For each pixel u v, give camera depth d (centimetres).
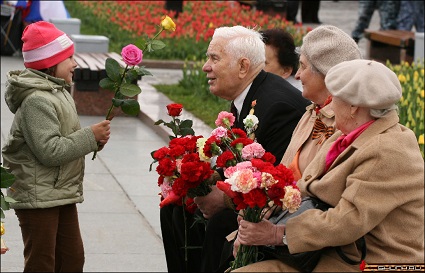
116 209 925
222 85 650
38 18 1945
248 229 496
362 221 464
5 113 1368
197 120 1293
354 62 484
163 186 598
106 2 2527
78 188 645
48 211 634
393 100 475
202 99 1473
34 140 618
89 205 934
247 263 516
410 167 468
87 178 1037
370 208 463
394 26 2192
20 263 764
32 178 628
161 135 1252
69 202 637
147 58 1895
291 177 486
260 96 644
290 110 634
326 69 559
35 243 637
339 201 476
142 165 1102
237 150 530
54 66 634
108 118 643
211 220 619
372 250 479
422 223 478
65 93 645
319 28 570
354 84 475
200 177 564
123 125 1327
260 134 636
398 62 2027
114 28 2180
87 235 841
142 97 1475
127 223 883
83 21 2478
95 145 631
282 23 2147
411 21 2166
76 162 639
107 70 636
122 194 979
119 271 756
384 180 467
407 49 1903
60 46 632
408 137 475
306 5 2856
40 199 628
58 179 632
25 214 636
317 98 567
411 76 1416
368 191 466
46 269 642
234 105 658
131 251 806
